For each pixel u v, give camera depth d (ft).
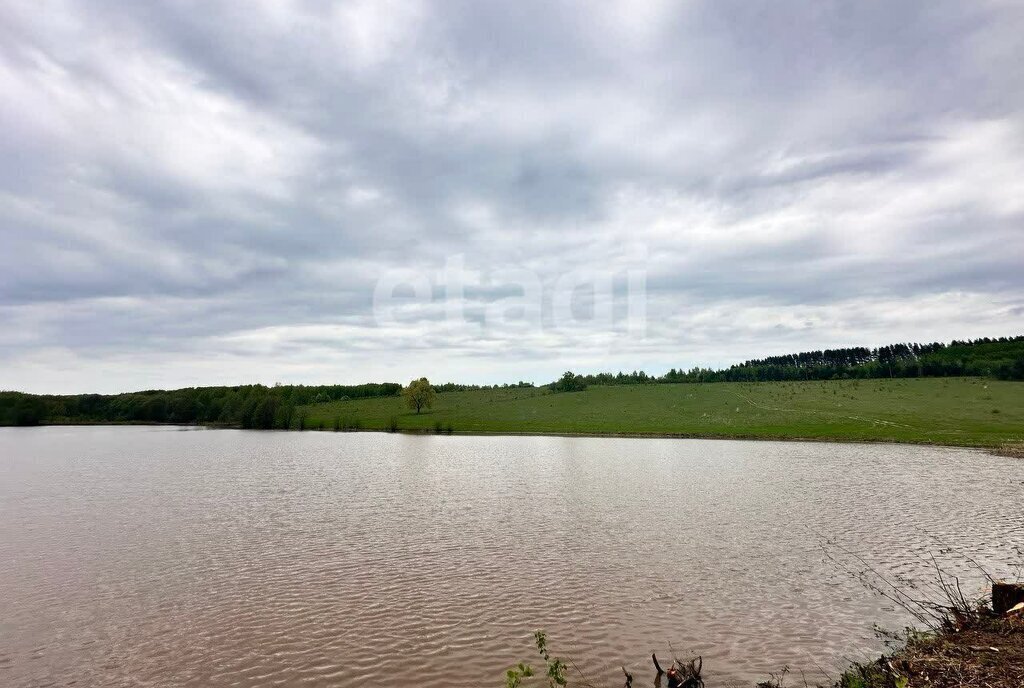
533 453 239.91
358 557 83.87
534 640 54.03
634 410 419.13
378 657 51.26
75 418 567.59
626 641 53.26
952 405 345.92
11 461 229.86
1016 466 175.32
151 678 48.73
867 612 58.39
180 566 80.89
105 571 79.25
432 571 76.54
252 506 126.41
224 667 50.34
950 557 77.92
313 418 474.90
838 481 150.92
